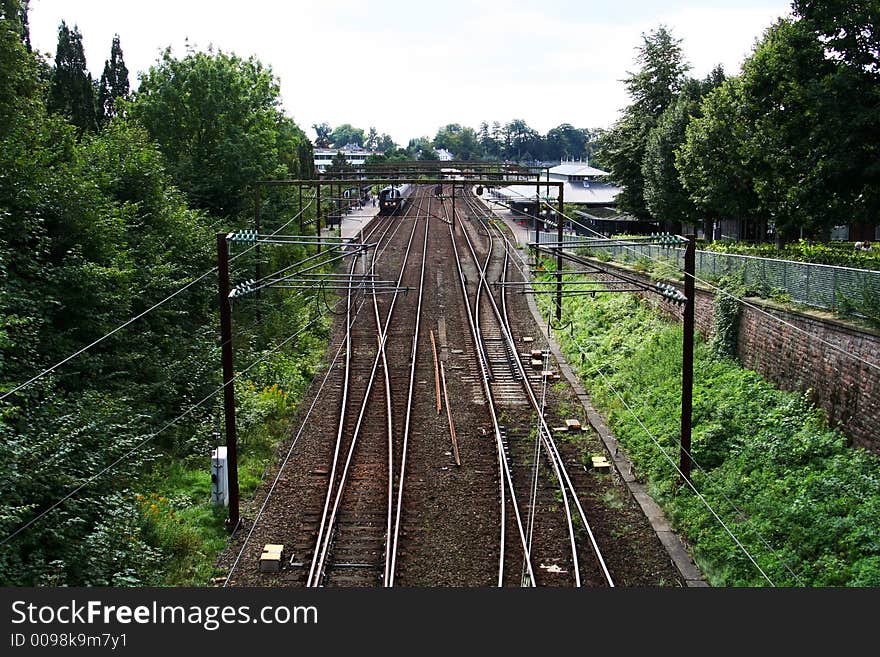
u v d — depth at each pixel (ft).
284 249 124.47
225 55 124.36
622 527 54.65
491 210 233.76
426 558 49.34
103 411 55.16
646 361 85.46
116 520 47.47
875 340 54.08
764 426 62.03
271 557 48.34
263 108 136.67
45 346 58.44
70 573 43.21
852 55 67.51
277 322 101.71
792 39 70.28
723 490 55.98
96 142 90.27
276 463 65.82
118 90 171.83
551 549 50.98
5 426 44.83
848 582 43.29
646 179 138.10
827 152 66.59
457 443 69.41
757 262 75.82
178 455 65.05
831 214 69.31
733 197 100.12
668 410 70.95
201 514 55.31
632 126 160.15
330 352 99.60
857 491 50.24
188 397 72.13
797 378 64.28
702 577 47.60
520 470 63.77
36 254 61.72
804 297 67.05
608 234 172.55
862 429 54.80
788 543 47.96
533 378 89.04
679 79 160.86
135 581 43.96
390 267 148.77
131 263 72.02
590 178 252.62
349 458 64.08
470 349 99.71
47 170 69.41
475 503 57.47
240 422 70.54
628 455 67.67
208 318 89.76
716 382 72.64
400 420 75.00
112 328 65.00
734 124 96.99
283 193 136.36
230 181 117.80
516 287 132.57
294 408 79.36
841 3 67.15
